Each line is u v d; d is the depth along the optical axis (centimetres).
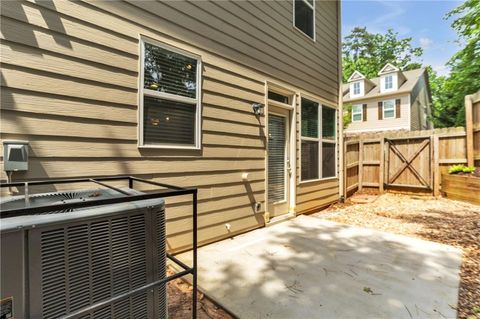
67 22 226
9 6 199
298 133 511
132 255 130
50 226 105
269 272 262
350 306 205
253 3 411
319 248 329
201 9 333
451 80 1041
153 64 284
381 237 374
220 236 356
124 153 260
